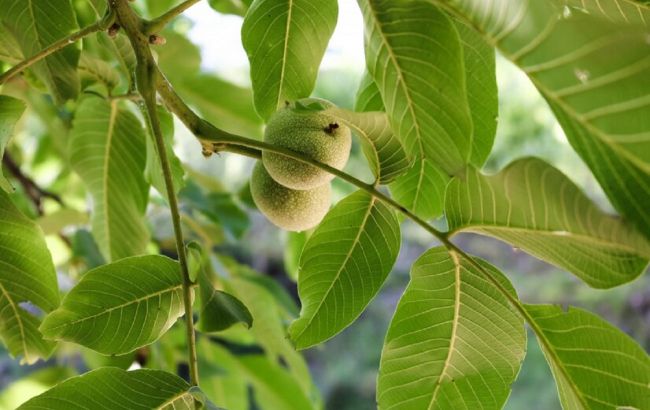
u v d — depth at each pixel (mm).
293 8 941
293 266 1255
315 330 931
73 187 1450
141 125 1060
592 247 815
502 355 921
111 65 1059
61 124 1220
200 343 1244
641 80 763
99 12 957
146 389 867
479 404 929
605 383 875
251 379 1257
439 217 991
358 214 914
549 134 2979
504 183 827
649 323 3252
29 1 942
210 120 1229
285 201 953
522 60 781
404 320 919
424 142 873
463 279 908
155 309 896
